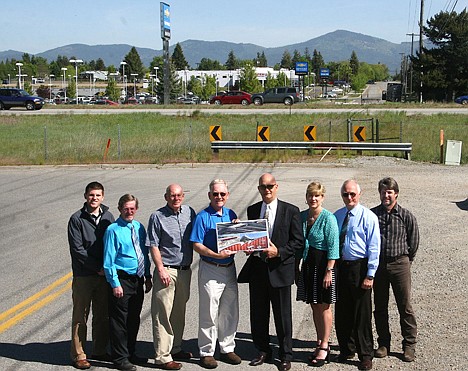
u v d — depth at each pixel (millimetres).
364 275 6727
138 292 6863
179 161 25453
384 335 7062
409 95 92938
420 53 81875
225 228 6676
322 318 6852
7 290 9539
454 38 81500
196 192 18234
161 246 6902
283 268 6707
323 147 26188
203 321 6852
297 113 47312
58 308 8703
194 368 6809
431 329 7680
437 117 42875
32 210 16047
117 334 6742
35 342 7527
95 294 6996
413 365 6719
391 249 6867
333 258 6695
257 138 27031
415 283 9492
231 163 24781
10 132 36844
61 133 35656
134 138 31516
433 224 13469
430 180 20109
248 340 7664
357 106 56469
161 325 6824
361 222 6734
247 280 6977
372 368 6684
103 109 58344
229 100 62375
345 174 21781
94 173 23016
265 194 6734
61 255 11648
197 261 11117
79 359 6809
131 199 6773
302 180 20391
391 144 25531
